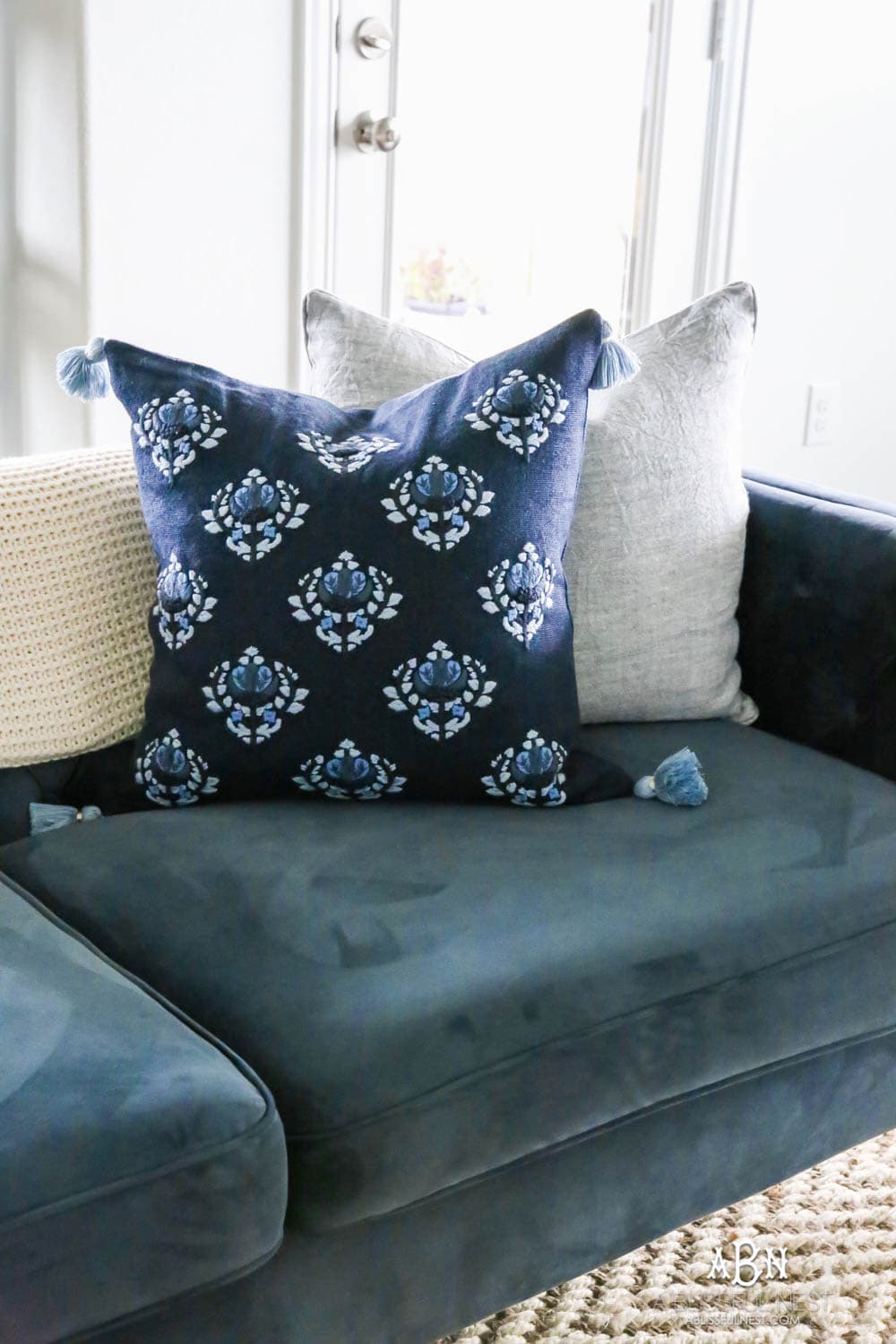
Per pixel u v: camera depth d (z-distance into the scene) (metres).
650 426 1.64
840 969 1.31
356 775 1.39
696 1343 1.37
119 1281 0.94
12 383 2.53
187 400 1.44
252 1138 0.98
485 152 2.71
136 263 2.35
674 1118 1.29
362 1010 1.11
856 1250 1.51
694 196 2.94
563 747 1.43
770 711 1.74
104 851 1.33
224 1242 0.98
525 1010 1.15
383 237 2.64
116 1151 0.94
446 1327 1.20
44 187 2.35
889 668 1.60
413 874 1.27
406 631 1.37
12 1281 0.90
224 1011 1.13
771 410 3.17
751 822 1.41
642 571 1.62
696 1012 1.22
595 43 2.76
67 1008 1.06
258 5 2.37
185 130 2.34
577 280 2.88
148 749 1.42
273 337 2.54
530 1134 1.14
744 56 2.88
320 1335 1.12
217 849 1.31
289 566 1.37
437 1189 1.11
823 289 3.16
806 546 1.69
